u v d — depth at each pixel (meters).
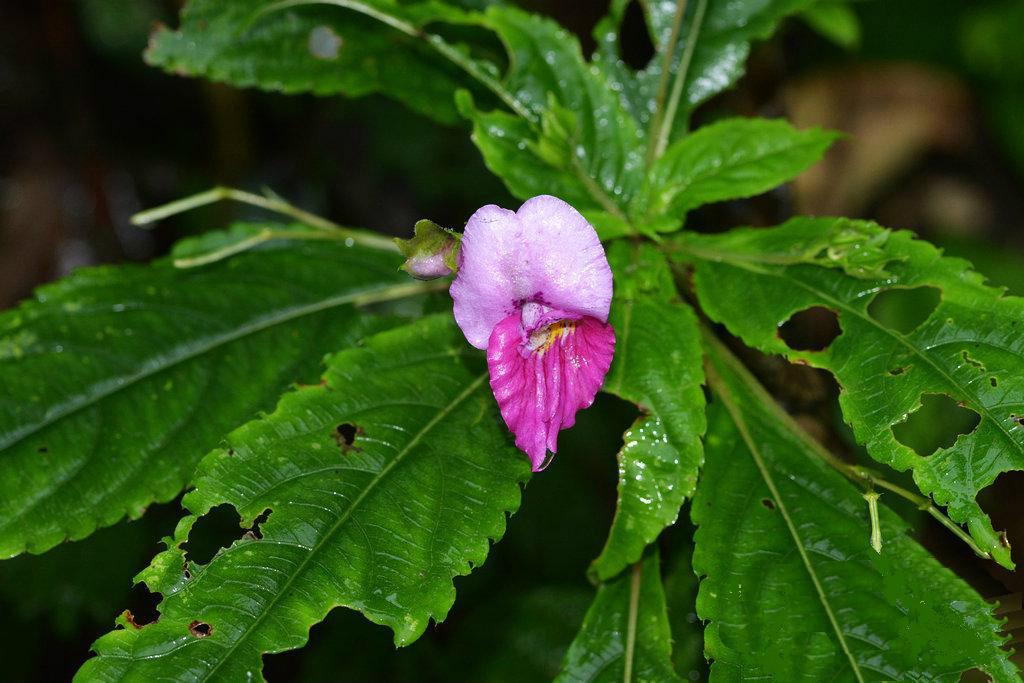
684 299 0.46
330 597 0.42
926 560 0.44
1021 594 0.44
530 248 0.42
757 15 0.48
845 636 0.43
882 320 0.69
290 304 0.48
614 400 0.64
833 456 0.45
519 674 0.59
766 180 0.46
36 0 0.85
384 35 0.49
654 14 0.49
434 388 0.45
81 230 0.87
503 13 0.47
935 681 0.42
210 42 0.49
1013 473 0.67
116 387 0.46
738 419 0.45
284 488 0.43
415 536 0.42
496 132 0.46
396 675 0.60
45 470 0.45
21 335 0.47
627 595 0.45
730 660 0.43
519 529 0.65
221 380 0.47
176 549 0.42
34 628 0.64
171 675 0.41
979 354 0.43
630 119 0.47
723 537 0.44
